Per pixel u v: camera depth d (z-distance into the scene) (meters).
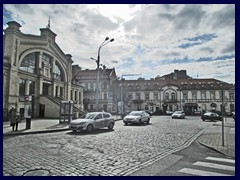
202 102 54.44
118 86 59.41
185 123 22.45
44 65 32.19
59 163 5.89
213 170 5.43
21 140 10.15
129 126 18.41
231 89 52.88
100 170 5.33
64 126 16.83
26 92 27.34
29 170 5.26
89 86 60.19
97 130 15.02
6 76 23.81
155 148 8.29
